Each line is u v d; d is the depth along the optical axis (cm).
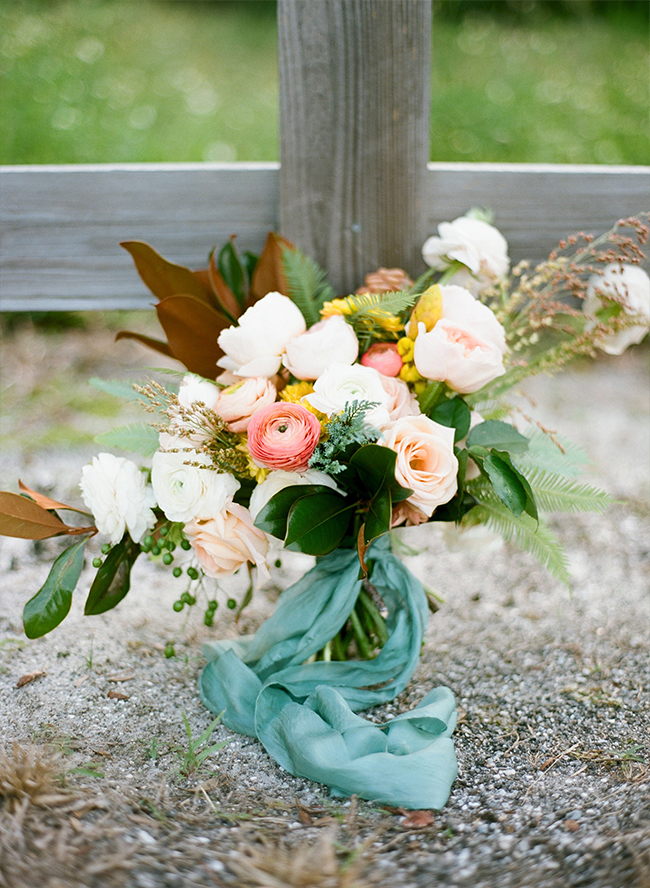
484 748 125
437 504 116
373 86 147
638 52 502
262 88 468
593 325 146
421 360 118
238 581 183
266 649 135
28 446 241
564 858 98
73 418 261
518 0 551
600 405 284
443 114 429
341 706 122
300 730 118
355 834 105
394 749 118
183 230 162
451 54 503
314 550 115
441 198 158
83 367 295
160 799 110
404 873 97
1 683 137
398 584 138
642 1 541
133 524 121
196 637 159
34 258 163
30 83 404
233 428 121
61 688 137
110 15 505
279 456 110
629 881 91
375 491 118
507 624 166
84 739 123
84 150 368
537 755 123
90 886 90
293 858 98
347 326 123
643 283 138
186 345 140
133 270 165
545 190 159
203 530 121
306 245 157
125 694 137
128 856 96
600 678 144
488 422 125
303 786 117
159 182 160
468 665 150
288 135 151
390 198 154
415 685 143
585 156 399
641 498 221
